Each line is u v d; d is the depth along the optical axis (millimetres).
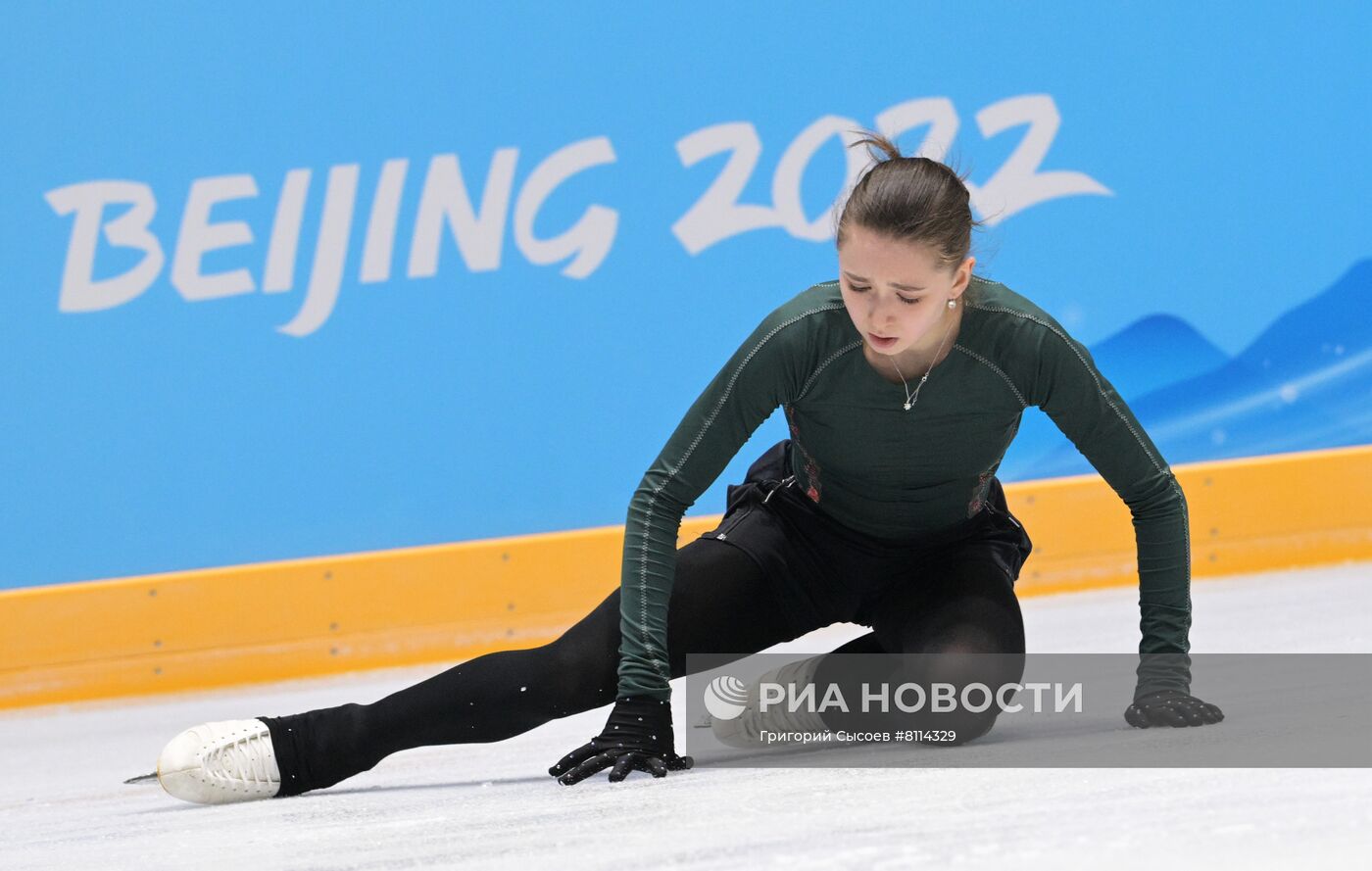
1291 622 13289
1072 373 6988
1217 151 17281
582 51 16312
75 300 15367
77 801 8938
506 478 16297
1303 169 17469
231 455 15680
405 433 16062
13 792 10031
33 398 15297
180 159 15555
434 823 5898
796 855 4516
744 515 7852
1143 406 17188
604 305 16484
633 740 6828
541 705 7152
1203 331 17266
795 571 7695
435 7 15984
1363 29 17594
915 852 4418
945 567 7734
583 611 16047
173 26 15484
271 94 15703
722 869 4422
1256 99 17359
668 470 7094
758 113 16688
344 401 15930
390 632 15719
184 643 15297
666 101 16516
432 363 16125
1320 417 17531
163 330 15547
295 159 15773
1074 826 4633
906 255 6082
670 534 7082
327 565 15617
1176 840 4324
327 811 6645
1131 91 17109
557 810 5898
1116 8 17047
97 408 15422
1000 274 16812
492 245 16203
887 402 7023
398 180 15984
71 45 15305
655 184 16531
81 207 15367
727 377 7039
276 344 15781
